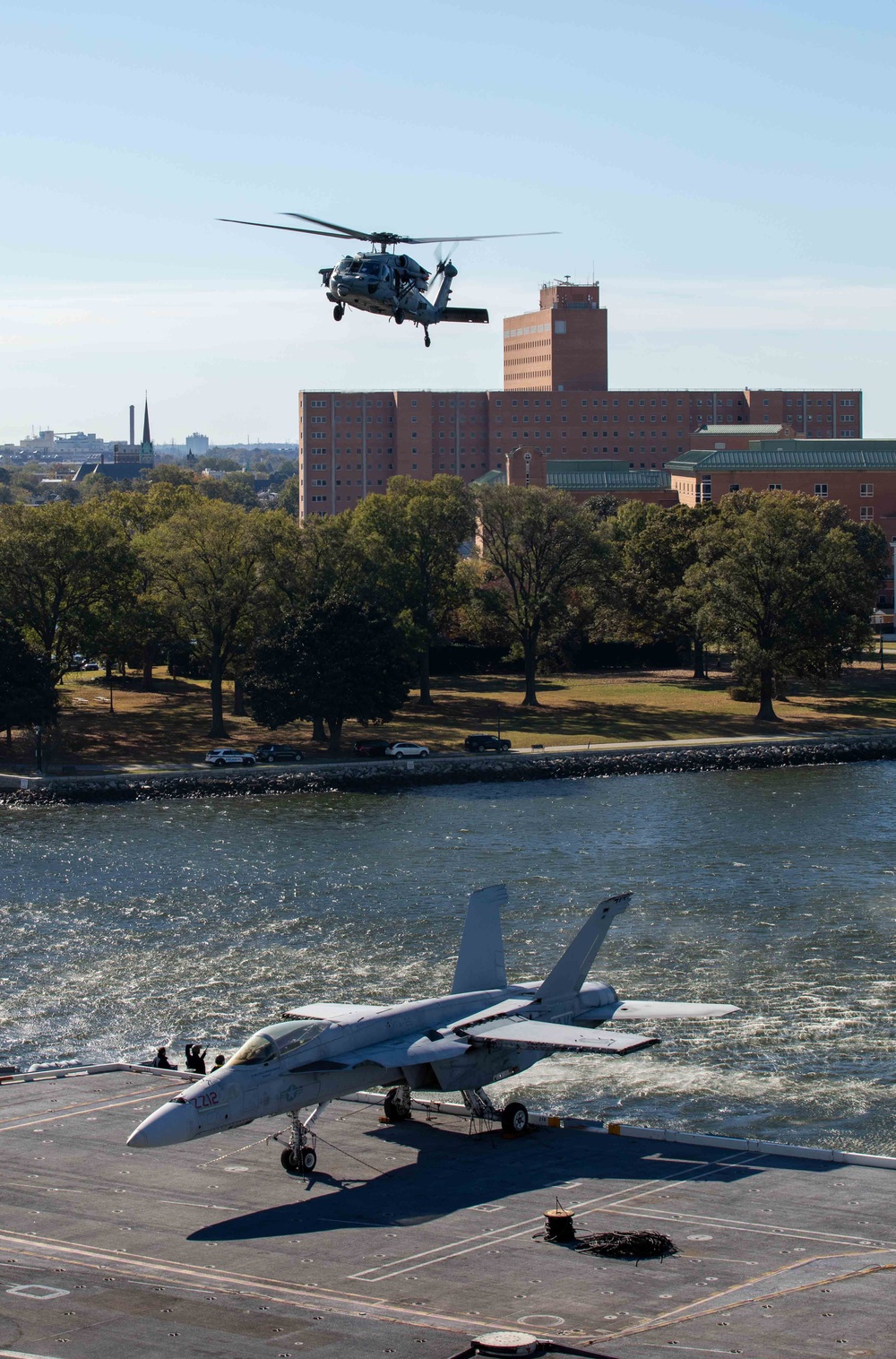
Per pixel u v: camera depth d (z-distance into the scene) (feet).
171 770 560.61
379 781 562.66
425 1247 163.94
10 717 561.43
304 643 591.37
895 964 315.58
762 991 298.97
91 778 542.16
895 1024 278.46
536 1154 199.52
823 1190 181.57
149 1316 145.07
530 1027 207.72
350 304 304.91
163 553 627.05
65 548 613.93
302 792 547.90
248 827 479.00
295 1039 195.11
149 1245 165.78
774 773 589.73
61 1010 292.40
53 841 456.04
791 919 352.69
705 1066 258.98
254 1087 188.34
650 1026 280.31
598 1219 172.24
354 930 349.41
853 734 650.84
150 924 355.56
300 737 630.74
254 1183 187.62
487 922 229.86
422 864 418.92
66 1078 238.89
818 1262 156.76
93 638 631.15
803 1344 135.54
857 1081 250.16
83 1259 161.48
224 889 390.42
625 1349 134.72
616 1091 248.32
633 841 449.06
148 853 435.94
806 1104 240.32
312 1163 192.24
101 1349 137.18
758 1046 268.00
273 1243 165.89
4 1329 142.20
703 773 592.19
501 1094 248.11
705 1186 184.03
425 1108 221.66
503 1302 147.54
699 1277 152.97
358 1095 228.84
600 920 229.45
